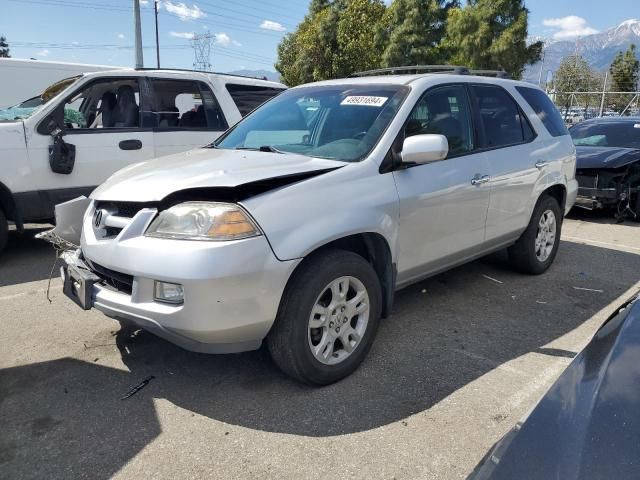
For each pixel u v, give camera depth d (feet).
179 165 11.00
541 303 14.98
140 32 64.64
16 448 8.44
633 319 6.56
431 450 8.45
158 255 8.84
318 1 125.49
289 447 8.50
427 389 10.25
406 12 87.76
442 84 13.33
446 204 12.53
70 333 12.59
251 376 10.66
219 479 7.80
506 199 14.78
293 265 9.20
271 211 9.16
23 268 17.90
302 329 9.55
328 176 10.25
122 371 10.84
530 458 4.91
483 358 11.57
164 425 9.06
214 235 8.73
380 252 11.22
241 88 24.06
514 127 15.78
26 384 10.32
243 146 13.08
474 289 16.02
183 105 22.48
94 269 10.28
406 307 14.49
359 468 8.04
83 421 9.14
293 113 13.48
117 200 9.80
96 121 21.48
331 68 107.24
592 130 31.99
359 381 10.52
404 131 11.80
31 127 18.49
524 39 79.25
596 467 4.53
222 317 8.75
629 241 23.34
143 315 9.08
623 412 5.06
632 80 140.36
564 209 18.12
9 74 40.06
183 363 11.18
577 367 6.12
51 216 19.07
